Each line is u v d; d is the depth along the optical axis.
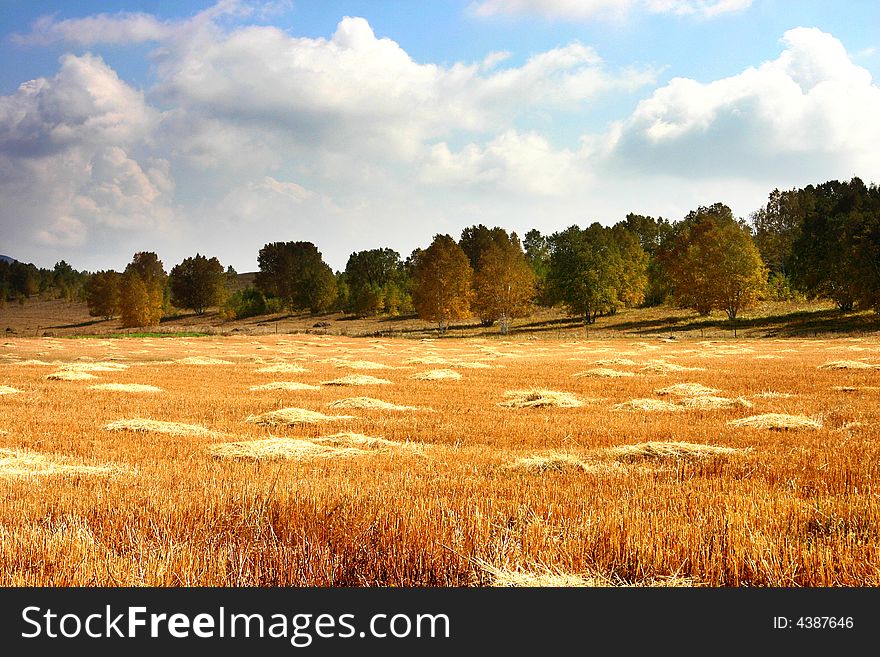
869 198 84.19
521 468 11.16
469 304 100.44
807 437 13.89
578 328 94.44
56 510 8.53
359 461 11.84
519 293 94.19
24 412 18.62
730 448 12.66
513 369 34.88
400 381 28.61
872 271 71.31
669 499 8.81
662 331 83.81
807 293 85.62
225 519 8.14
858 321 72.69
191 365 39.22
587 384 26.84
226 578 6.68
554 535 7.46
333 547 7.34
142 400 21.78
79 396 22.67
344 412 19.14
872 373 27.77
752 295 83.31
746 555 6.92
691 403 19.80
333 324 125.38
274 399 22.31
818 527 7.75
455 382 28.11
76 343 68.50
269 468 11.19
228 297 166.62
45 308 192.00
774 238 110.31
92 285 151.12
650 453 12.20
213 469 11.18
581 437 14.64
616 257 100.12
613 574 6.87
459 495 9.11
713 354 45.56
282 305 157.50
